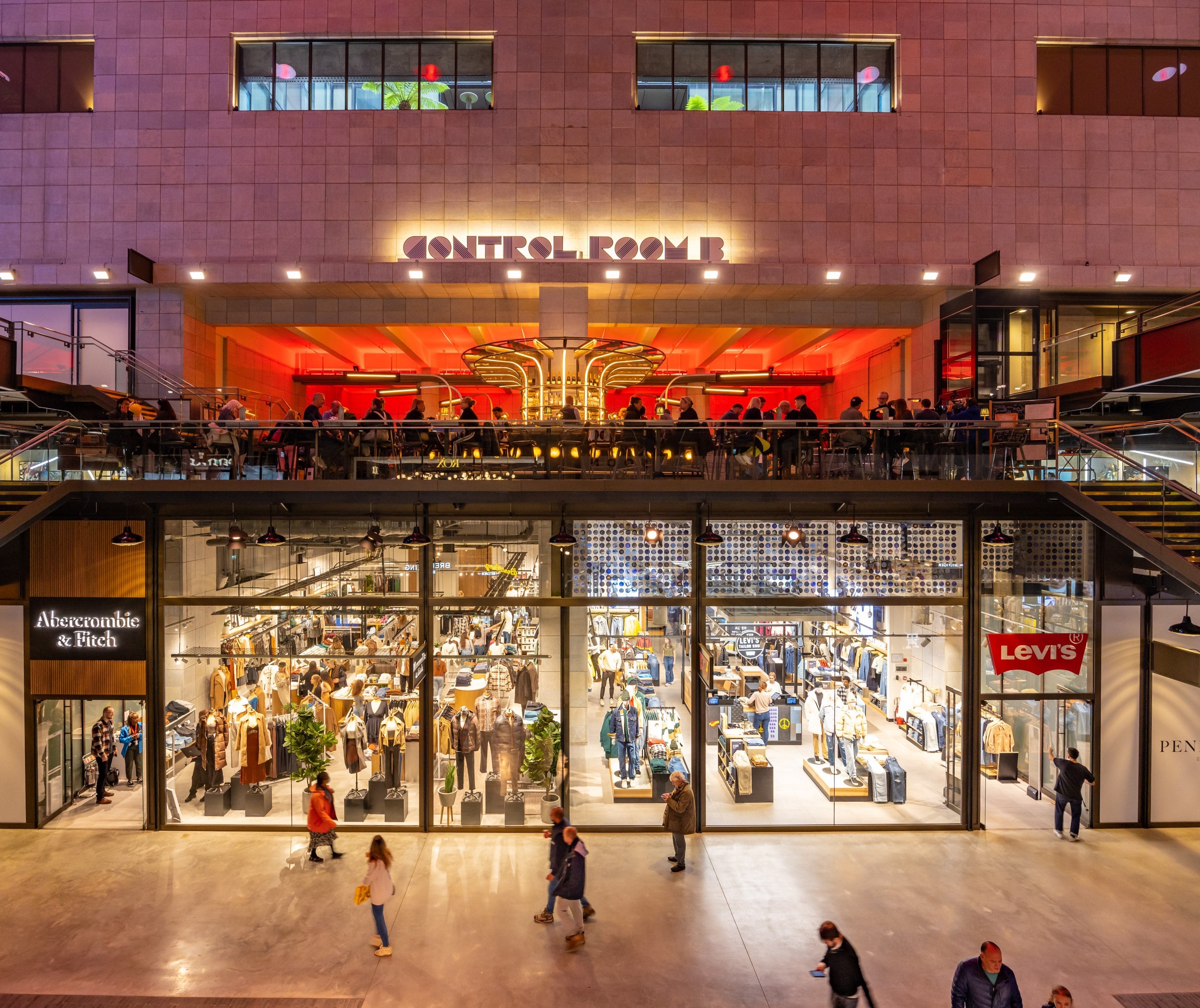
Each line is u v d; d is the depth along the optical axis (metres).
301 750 11.59
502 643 12.33
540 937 9.02
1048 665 12.27
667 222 16.75
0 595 12.01
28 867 10.73
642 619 12.41
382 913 8.57
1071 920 9.40
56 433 11.52
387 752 12.23
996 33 16.94
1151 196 17.05
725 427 11.74
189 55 16.64
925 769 12.39
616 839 11.85
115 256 16.55
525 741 12.15
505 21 16.64
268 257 16.58
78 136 16.66
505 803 12.16
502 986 8.10
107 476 11.63
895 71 16.98
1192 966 8.48
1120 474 12.05
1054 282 16.67
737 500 12.16
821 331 19.55
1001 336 16.84
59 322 17.03
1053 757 12.50
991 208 16.92
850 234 16.88
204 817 12.15
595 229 16.69
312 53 16.91
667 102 17.00
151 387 16.61
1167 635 12.24
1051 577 12.31
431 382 23.20
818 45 17.09
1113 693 12.26
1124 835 11.98
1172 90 17.30
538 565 12.34
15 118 16.69
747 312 18.23
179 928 9.16
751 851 11.35
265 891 10.06
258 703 12.32
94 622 11.99
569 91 16.69
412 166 16.62
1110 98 17.22
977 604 12.23
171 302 16.75
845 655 12.44
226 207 16.59
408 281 16.31
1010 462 11.92
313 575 12.33
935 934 9.09
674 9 16.72
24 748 12.02
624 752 12.32
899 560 12.39
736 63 17.05
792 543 12.30
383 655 12.31
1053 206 16.97
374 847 8.58
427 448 11.63
